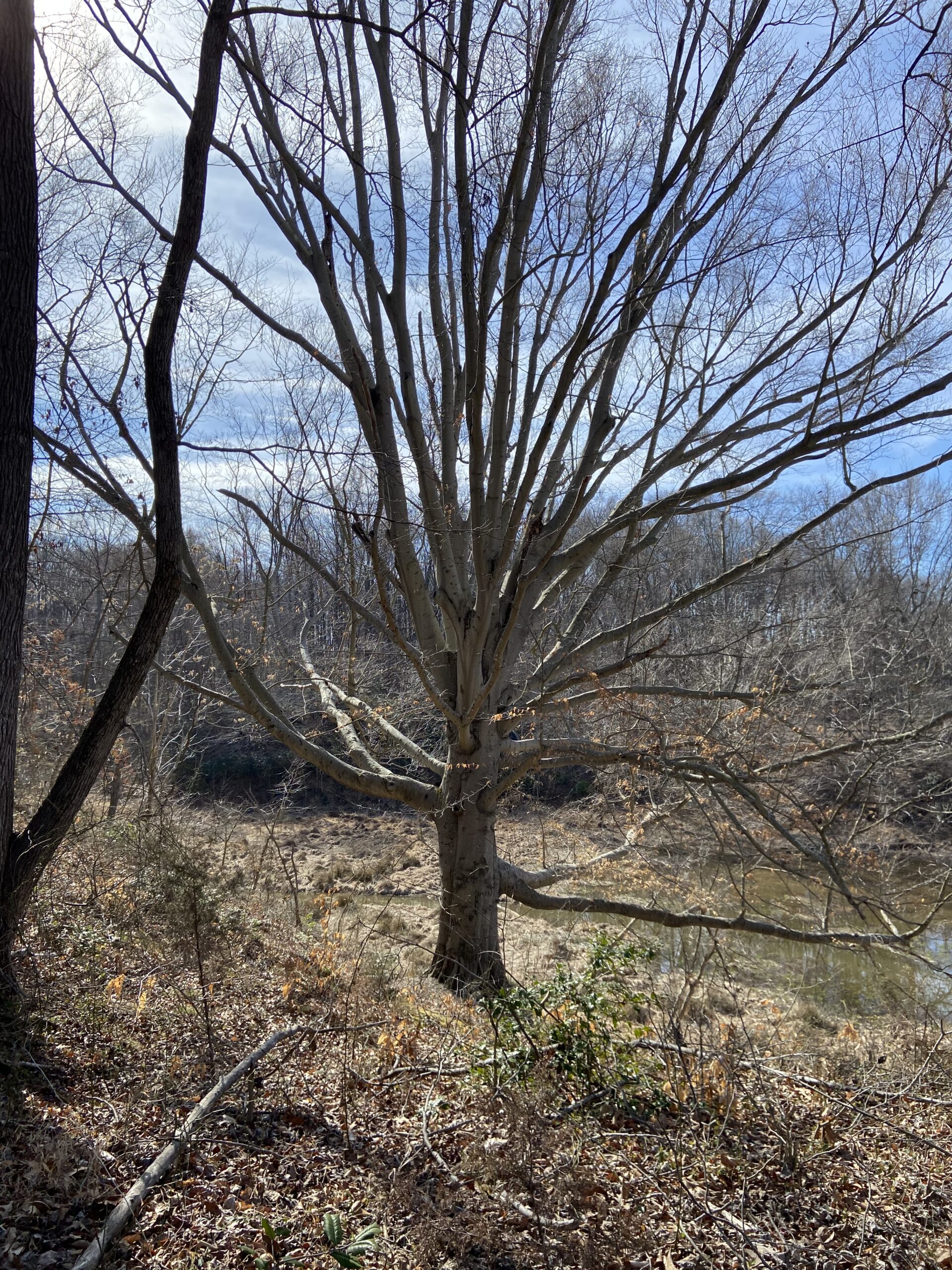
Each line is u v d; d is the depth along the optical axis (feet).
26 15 18.71
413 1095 17.60
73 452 27.89
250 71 25.00
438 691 38.34
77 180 27.81
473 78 30.17
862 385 33.14
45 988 19.31
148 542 30.19
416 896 56.13
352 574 38.73
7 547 18.62
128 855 31.14
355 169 34.76
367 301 34.73
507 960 40.45
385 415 34.58
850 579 80.07
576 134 33.68
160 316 21.09
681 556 52.54
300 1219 13.08
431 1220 12.88
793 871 32.76
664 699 42.39
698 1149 15.43
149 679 68.28
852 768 40.91
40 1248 11.78
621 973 22.15
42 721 45.44
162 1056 17.90
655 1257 12.74
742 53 26.71
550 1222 13.21
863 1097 18.98
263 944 29.30
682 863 43.86
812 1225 14.06
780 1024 25.95
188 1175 13.80
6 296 18.54
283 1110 16.19
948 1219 14.33
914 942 45.14
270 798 82.28
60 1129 14.48
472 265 30.35
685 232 30.96
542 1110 16.17
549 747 34.78
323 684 44.47
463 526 35.35
